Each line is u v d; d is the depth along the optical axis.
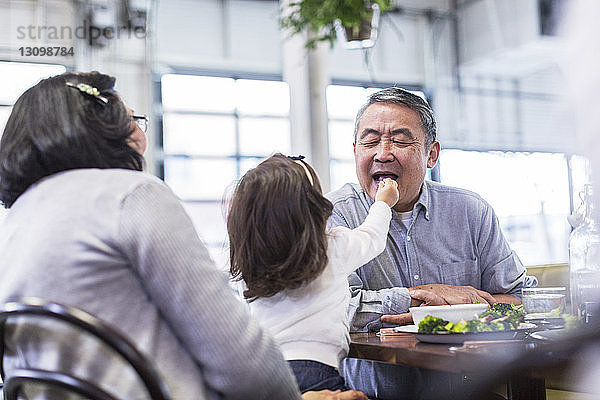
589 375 0.62
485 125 7.50
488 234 1.84
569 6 0.52
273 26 6.45
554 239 7.08
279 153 1.43
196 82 6.27
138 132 1.06
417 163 1.74
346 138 6.98
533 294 1.38
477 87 7.50
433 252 1.79
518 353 0.75
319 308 1.27
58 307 0.77
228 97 6.41
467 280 1.83
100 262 0.84
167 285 0.84
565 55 0.53
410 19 7.20
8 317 0.80
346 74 6.87
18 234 0.90
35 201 0.90
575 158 0.53
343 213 1.83
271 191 1.26
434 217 1.81
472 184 7.40
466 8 7.34
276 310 1.28
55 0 3.93
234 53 6.28
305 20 2.54
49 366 0.84
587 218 1.21
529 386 1.06
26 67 4.31
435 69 7.27
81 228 0.85
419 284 1.77
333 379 1.21
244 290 1.31
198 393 0.86
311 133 3.51
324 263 1.27
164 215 0.87
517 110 7.64
